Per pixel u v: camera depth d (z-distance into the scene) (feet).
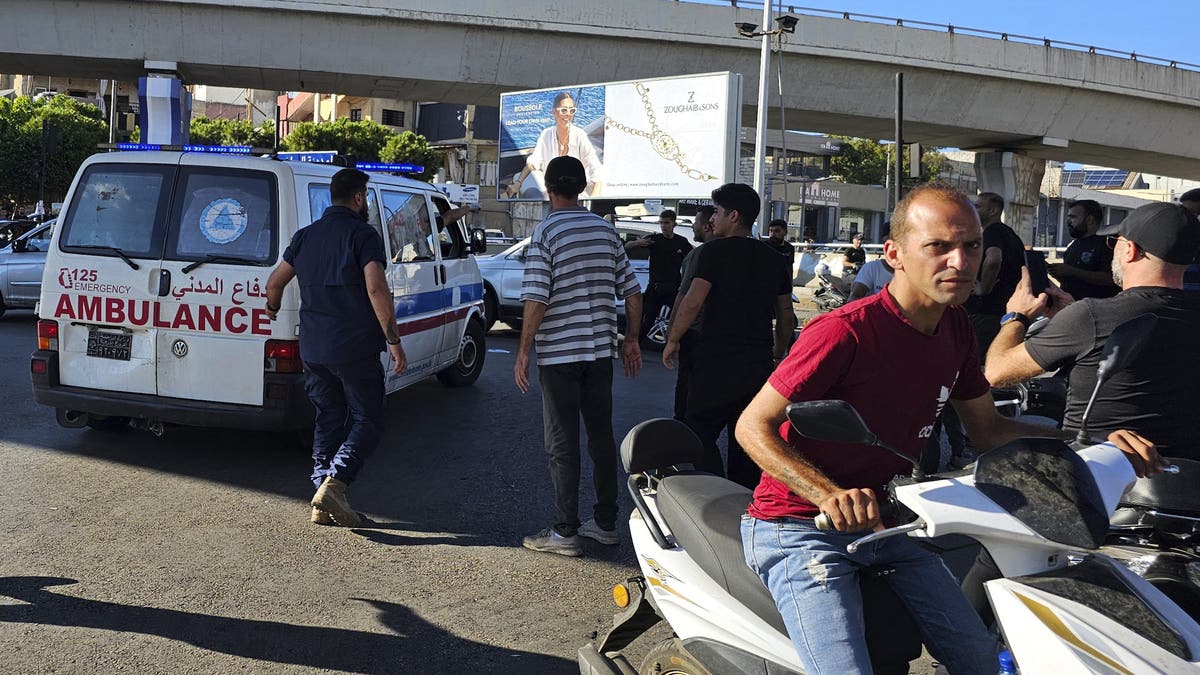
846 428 6.96
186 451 23.26
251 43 100.42
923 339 7.94
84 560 16.22
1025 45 120.98
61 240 22.47
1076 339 10.48
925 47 116.78
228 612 14.43
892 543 8.25
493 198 231.91
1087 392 10.59
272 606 14.71
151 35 98.63
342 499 18.24
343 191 18.90
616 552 17.54
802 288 84.02
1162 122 133.59
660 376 38.06
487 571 16.48
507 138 106.63
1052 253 64.80
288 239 21.21
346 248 18.35
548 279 16.98
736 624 8.62
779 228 47.65
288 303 20.99
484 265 47.85
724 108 85.51
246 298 21.09
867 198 231.09
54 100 192.95
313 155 24.45
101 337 22.16
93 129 180.96
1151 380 10.25
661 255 44.14
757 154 82.84
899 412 8.06
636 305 17.98
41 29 97.35
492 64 106.11
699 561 9.00
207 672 12.59
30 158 164.04
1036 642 6.88
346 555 16.99
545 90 101.91
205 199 21.76
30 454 22.45
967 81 121.49
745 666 8.48
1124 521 10.42
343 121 197.06
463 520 19.13
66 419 23.17
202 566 16.20
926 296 7.69
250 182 21.59
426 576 16.17
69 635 13.44
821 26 112.57
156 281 21.58
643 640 14.06
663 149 90.38
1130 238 10.53
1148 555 10.12
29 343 39.01
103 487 20.26
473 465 23.15
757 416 7.85
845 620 7.75
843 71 116.37
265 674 12.60
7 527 17.61
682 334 17.67
